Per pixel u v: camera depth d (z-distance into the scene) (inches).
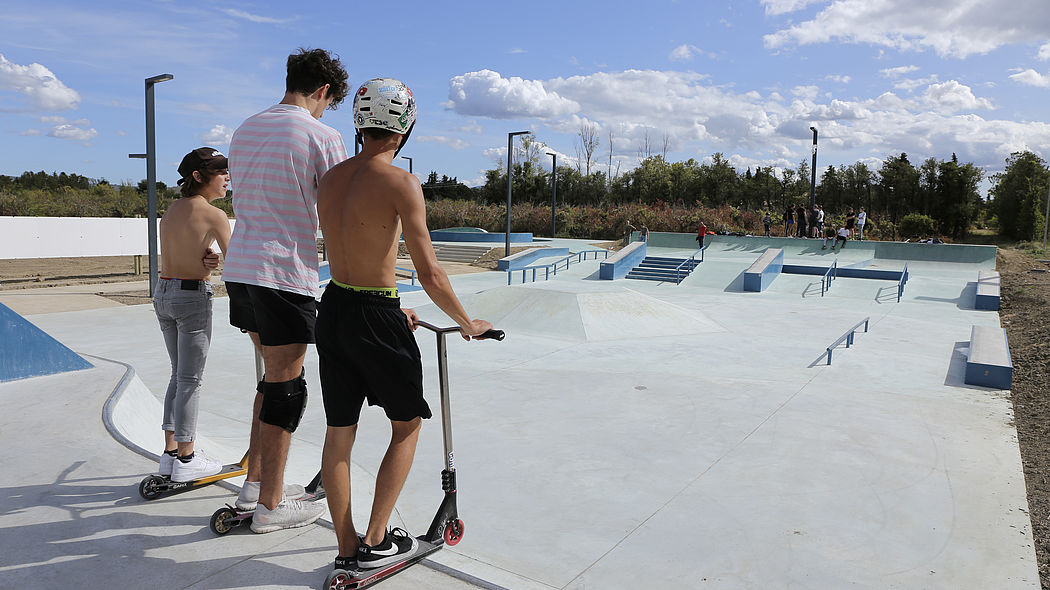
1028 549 142.5
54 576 85.2
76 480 116.4
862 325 486.9
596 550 139.2
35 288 652.7
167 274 111.7
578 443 213.5
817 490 174.6
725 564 133.6
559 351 385.7
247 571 88.6
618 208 1663.4
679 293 713.0
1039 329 426.6
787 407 257.6
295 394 96.7
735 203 2171.5
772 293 717.3
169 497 111.7
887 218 1939.0
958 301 636.1
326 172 88.1
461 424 234.8
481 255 1145.4
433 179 2659.9
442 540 97.4
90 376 181.2
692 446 210.2
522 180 2265.0
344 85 102.5
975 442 217.8
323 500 115.7
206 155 110.9
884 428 231.3
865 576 129.6
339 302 81.3
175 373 115.4
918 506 165.2
